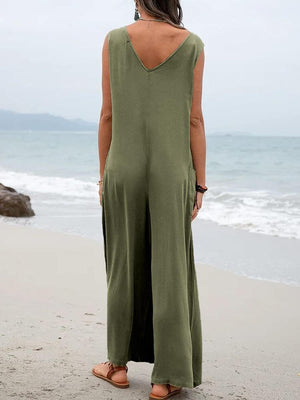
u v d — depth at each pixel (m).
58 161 28.02
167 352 2.41
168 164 2.36
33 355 2.91
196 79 2.39
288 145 42.28
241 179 17.94
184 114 2.38
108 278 2.60
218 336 3.60
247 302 4.55
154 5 2.38
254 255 6.65
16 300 4.18
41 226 8.73
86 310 3.96
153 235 2.41
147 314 2.61
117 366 2.59
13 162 27.28
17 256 6.07
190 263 2.53
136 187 2.39
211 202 11.84
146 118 2.37
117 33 2.40
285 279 5.49
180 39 2.35
